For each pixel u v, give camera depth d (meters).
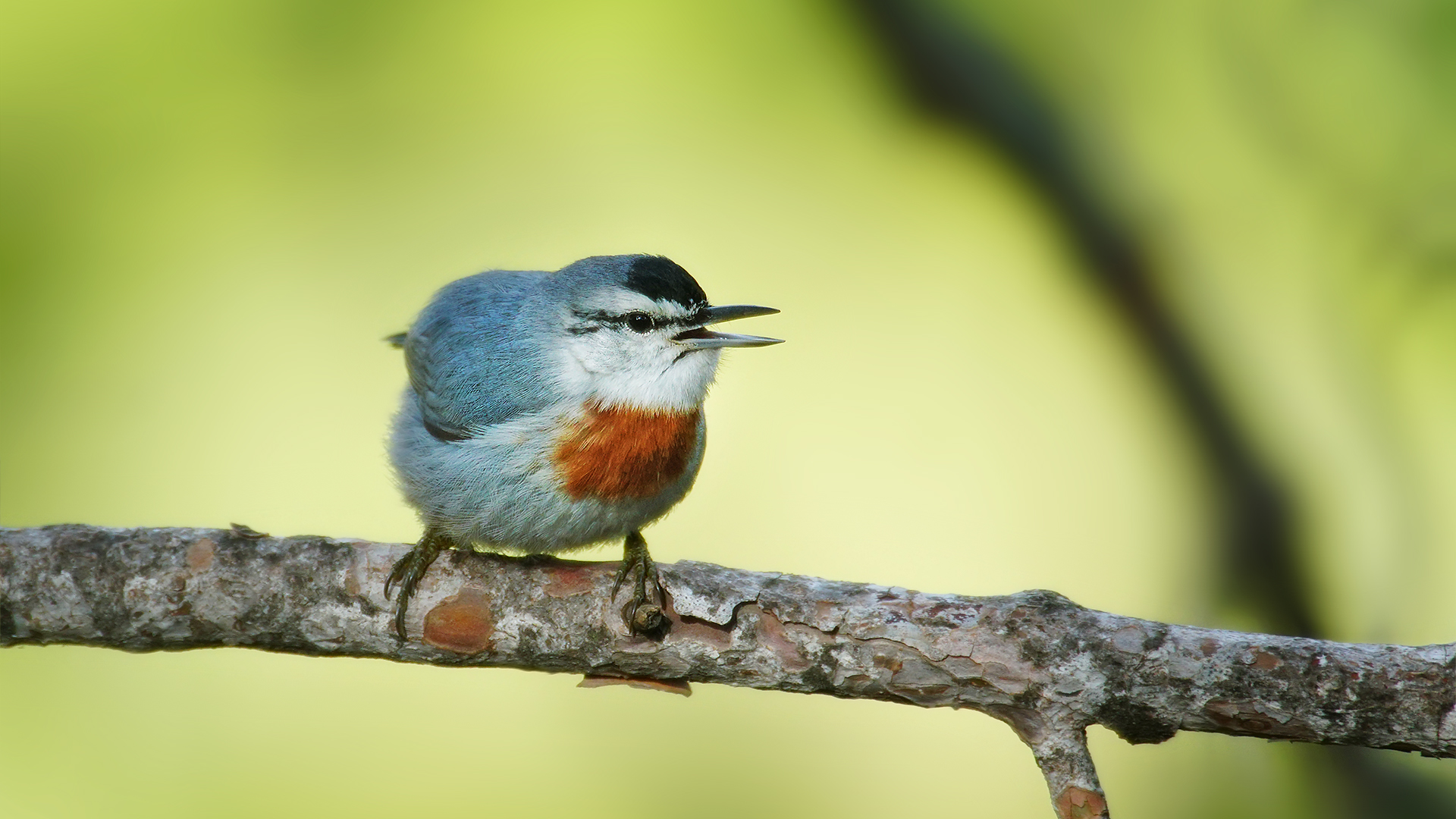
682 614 7.01
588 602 7.20
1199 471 9.82
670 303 8.34
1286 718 6.45
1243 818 9.23
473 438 8.23
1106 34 11.48
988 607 6.86
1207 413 9.91
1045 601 6.87
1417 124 11.46
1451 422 10.86
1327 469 10.58
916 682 6.86
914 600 6.95
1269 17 11.73
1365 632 9.73
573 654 7.23
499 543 8.49
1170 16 11.59
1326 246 11.48
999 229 13.19
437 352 8.60
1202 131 11.65
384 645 7.33
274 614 7.28
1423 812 8.71
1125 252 10.31
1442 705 6.30
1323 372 11.05
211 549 7.32
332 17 12.56
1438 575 10.27
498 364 8.30
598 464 8.16
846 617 6.91
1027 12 11.39
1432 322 11.18
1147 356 10.17
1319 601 9.38
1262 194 11.59
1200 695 6.52
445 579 7.30
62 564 7.24
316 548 7.39
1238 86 11.66
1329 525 10.22
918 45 10.77
